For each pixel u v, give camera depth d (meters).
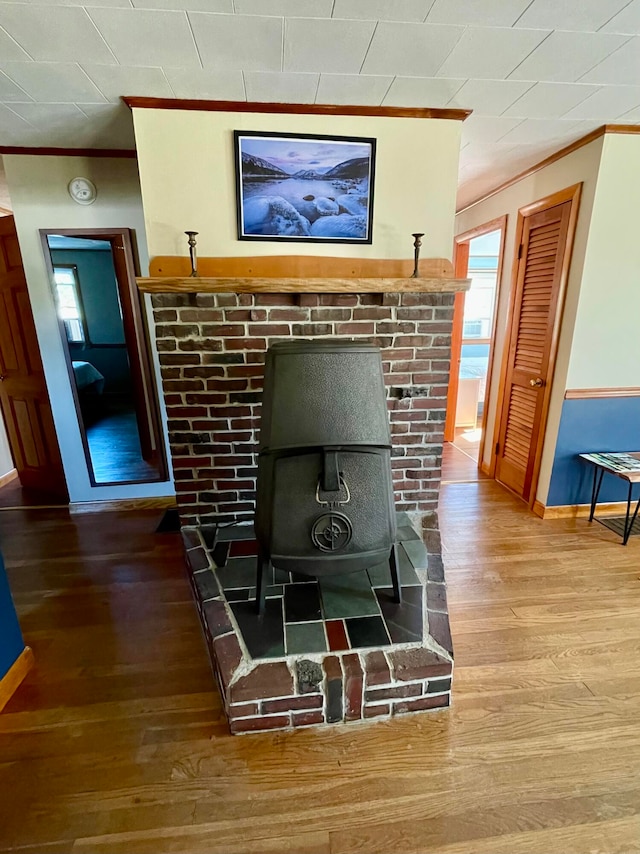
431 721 1.49
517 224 3.09
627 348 2.64
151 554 2.52
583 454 2.79
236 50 1.52
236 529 2.30
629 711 1.53
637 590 2.16
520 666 1.71
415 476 2.41
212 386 2.14
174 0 1.27
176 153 1.91
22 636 1.81
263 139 1.92
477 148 2.53
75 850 1.15
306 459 1.48
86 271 5.05
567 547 2.54
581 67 1.66
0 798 1.27
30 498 3.26
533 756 1.38
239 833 1.18
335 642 1.55
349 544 1.53
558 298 2.68
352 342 1.60
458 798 1.26
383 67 1.64
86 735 1.45
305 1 1.29
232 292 2.00
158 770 1.34
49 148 2.50
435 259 2.14
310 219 2.03
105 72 1.64
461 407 4.99
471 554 2.46
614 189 2.37
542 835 1.17
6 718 1.52
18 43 1.45
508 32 1.45
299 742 1.43
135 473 3.20
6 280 2.87
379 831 1.18
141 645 1.84
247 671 1.45
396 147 2.01
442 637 1.58
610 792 1.27
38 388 3.03
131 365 3.00
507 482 3.37
